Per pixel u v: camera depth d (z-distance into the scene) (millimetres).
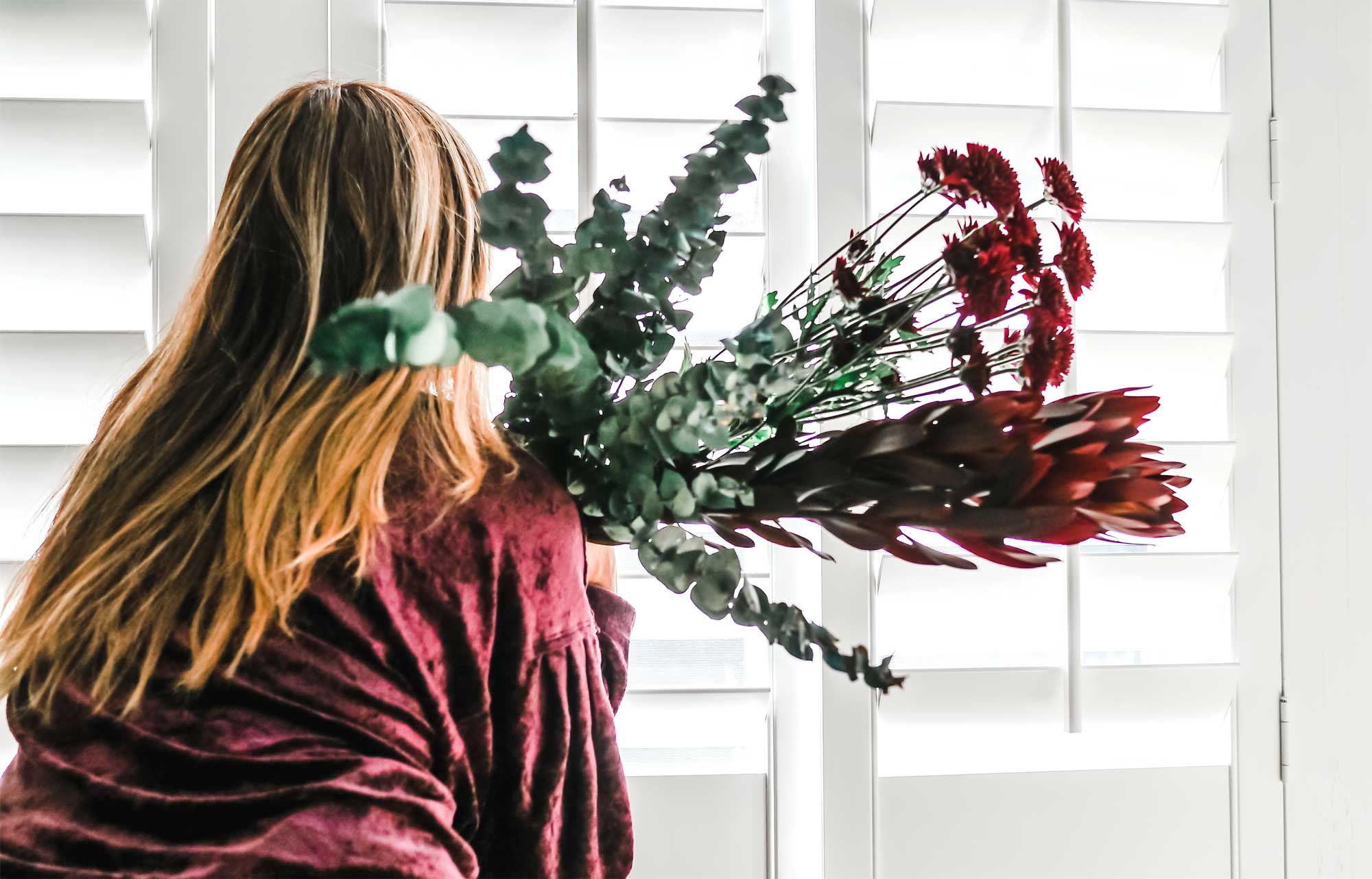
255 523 470
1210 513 1013
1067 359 512
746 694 979
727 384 477
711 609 521
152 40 917
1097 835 974
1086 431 488
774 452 526
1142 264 997
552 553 533
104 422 588
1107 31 985
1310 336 1005
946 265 512
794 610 523
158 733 448
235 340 547
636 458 514
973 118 951
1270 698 992
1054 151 969
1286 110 1006
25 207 914
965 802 961
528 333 376
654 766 995
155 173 918
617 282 538
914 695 950
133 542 493
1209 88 1016
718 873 974
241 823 428
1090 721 977
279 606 463
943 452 482
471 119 935
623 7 945
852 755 947
